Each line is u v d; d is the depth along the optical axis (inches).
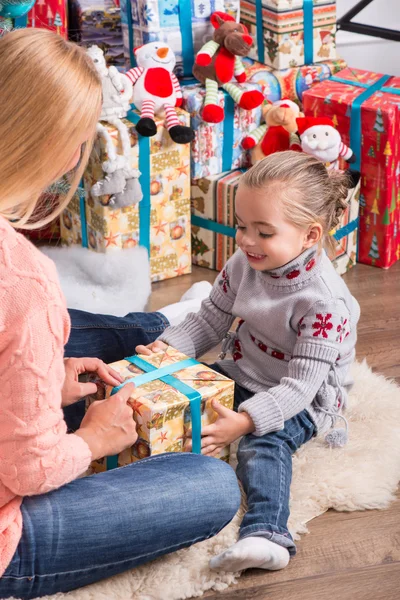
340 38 116.0
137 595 49.4
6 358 38.1
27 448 39.5
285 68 94.1
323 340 57.9
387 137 85.7
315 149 85.4
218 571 51.5
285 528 53.1
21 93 38.2
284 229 56.2
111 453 49.3
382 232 91.2
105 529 45.8
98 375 56.4
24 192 39.9
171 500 48.1
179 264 91.0
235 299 62.6
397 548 54.8
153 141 83.0
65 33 86.9
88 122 40.1
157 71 82.4
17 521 42.6
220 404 55.6
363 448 62.8
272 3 91.0
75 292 82.7
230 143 90.0
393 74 119.0
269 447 57.7
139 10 86.7
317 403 62.0
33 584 45.1
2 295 37.7
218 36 85.2
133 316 70.3
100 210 82.6
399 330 81.7
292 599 50.4
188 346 64.4
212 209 89.6
